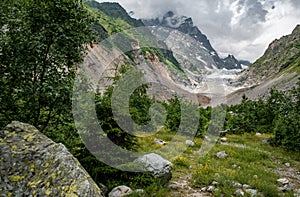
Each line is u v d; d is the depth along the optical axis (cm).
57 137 782
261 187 931
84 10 760
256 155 1614
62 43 725
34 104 714
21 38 690
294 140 1880
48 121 764
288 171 1320
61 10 706
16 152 519
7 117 721
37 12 690
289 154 1792
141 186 865
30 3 690
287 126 1972
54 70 755
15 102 722
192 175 1083
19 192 464
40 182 476
